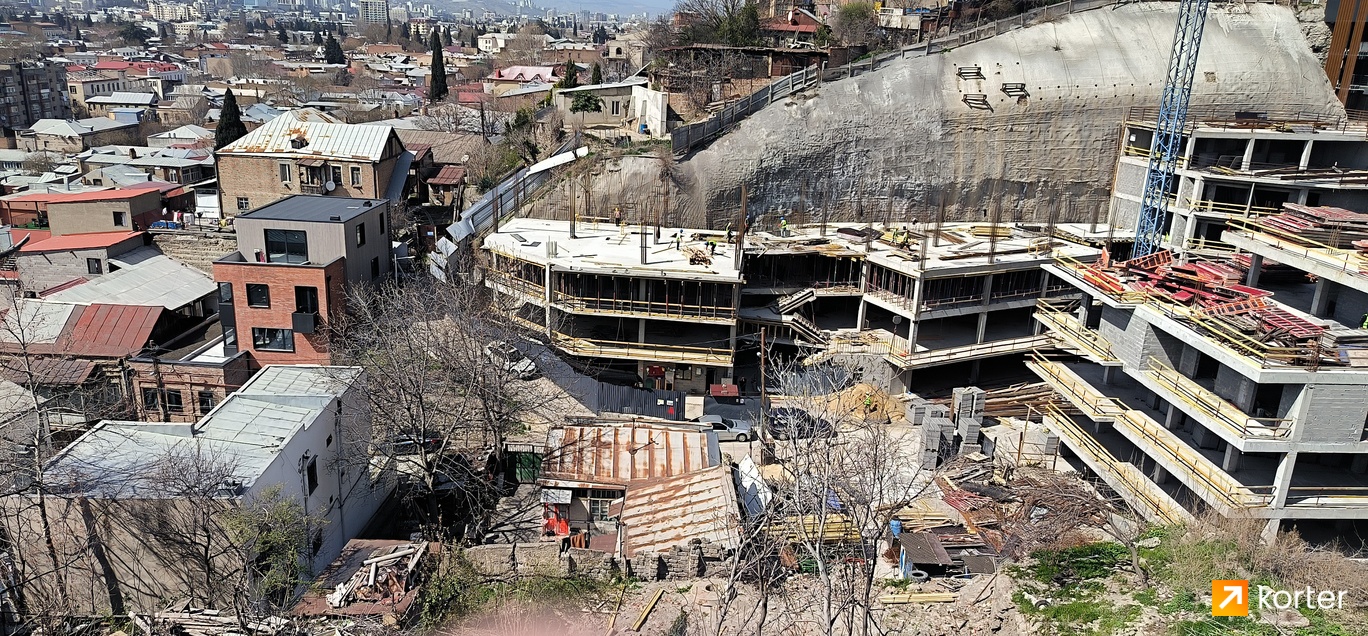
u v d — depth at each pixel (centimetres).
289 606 3191
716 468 4194
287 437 3688
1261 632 2675
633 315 5922
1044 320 5012
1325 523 3916
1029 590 3131
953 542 3734
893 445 4575
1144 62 7775
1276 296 4484
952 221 7594
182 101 18125
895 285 6238
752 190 7275
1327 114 7888
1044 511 3922
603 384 5719
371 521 4494
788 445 5103
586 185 7144
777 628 3044
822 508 2923
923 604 3241
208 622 3103
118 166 10706
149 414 5241
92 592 3325
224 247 7325
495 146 9431
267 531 3241
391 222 7419
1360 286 3706
